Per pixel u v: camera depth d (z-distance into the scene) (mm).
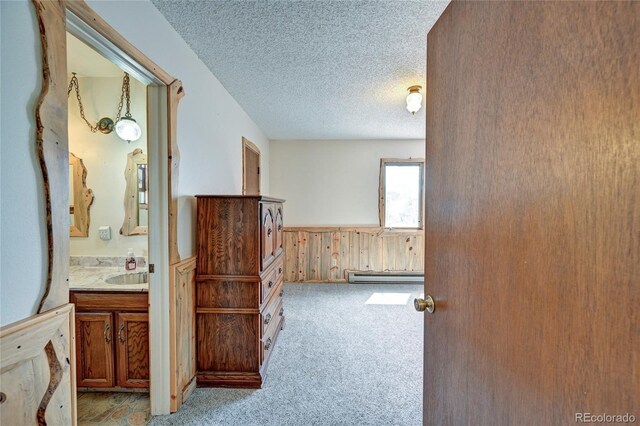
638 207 392
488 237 700
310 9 1604
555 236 513
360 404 1826
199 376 2012
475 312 755
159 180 1685
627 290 405
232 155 2916
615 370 419
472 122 769
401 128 4109
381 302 3760
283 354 2441
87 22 1105
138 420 1681
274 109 3303
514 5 610
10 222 811
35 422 858
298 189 4855
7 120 803
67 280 969
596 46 440
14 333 798
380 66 2268
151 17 1528
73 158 2395
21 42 834
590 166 451
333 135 4531
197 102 2092
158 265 1699
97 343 1849
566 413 490
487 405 702
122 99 2422
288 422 1669
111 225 2432
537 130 550
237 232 2023
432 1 1546
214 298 2025
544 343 535
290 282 4715
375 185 4801
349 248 4719
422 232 4680
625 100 404
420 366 2266
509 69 626
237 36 1847
